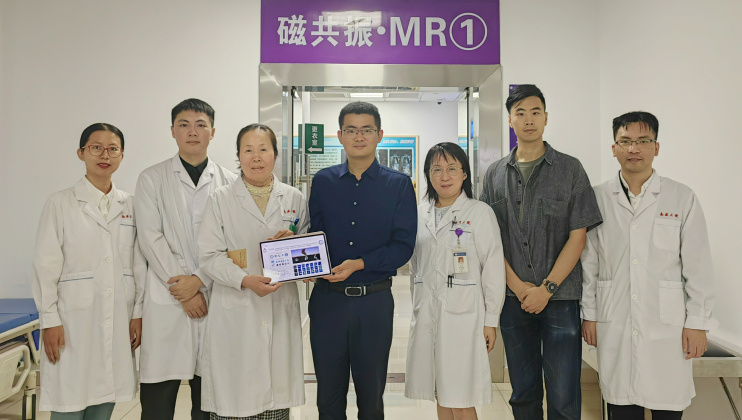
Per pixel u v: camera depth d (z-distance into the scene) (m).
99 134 1.97
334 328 1.93
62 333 1.88
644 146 1.85
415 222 2.00
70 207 1.94
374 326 1.93
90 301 1.90
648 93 2.69
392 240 2.00
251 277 1.79
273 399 1.88
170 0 3.21
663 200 1.87
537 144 2.05
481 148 3.28
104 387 1.90
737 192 2.05
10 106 3.17
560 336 1.97
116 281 1.96
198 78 3.21
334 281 1.86
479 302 1.95
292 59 3.24
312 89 3.36
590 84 3.25
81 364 1.87
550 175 2.01
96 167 1.97
